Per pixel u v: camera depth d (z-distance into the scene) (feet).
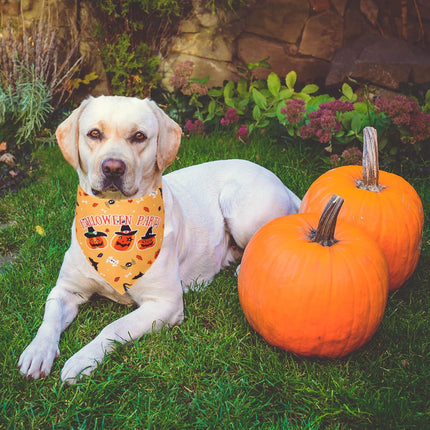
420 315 9.02
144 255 8.34
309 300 7.42
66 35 18.48
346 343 7.66
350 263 7.50
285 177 13.84
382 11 19.93
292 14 19.56
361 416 6.96
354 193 9.12
